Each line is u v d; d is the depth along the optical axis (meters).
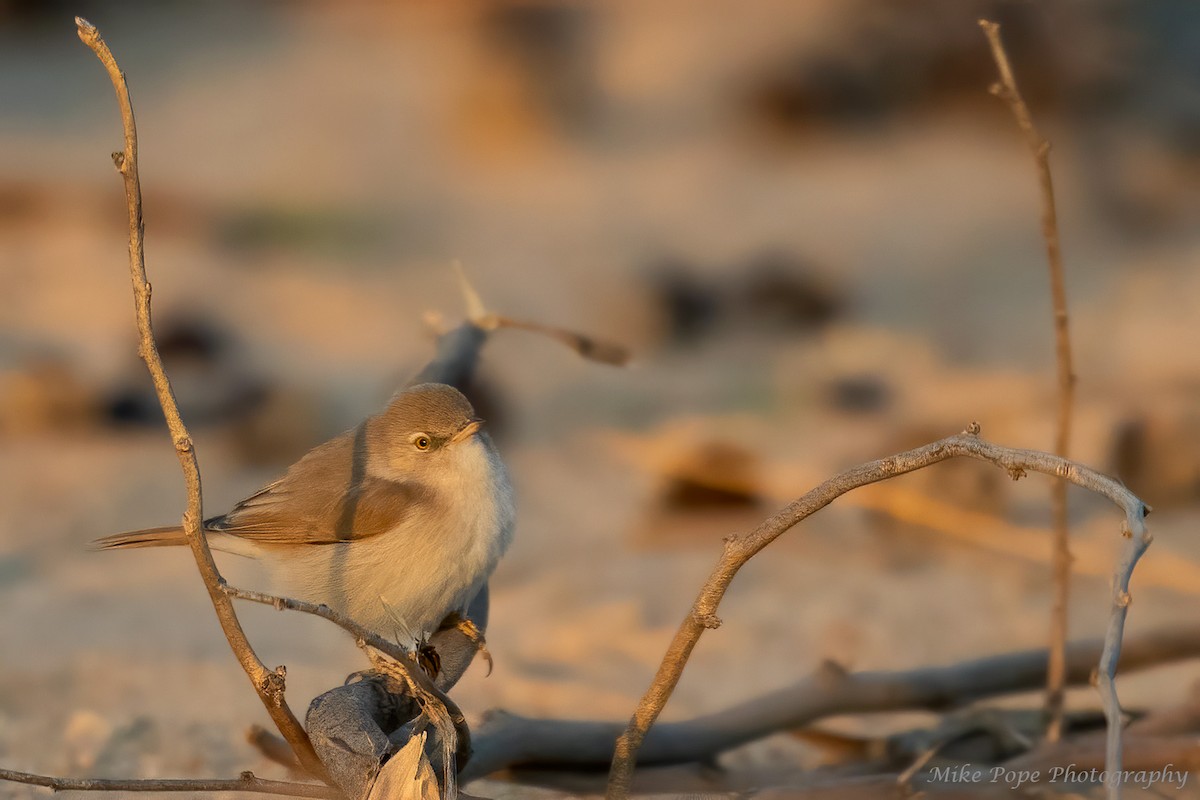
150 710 8.35
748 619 10.17
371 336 18.55
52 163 27.03
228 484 13.69
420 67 34.69
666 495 12.50
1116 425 12.32
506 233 24.33
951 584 10.69
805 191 25.84
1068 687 7.84
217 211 24.80
